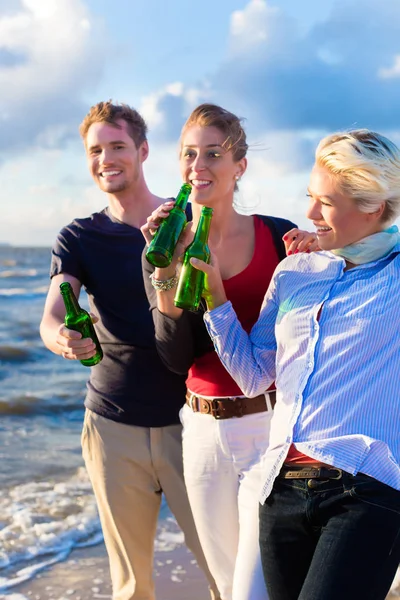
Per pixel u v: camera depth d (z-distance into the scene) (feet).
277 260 8.98
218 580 9.03
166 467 10.12
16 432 24.22
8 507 16.22
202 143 8.68
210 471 8.77
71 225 10.64
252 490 8.43
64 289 9.19
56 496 17.04
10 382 34.04
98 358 9.37
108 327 10.24
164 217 8.35
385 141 6.89
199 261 7.95
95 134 10.42
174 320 8.54
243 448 8.60
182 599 12.37
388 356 6.74
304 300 7.20
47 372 36.68
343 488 6.54
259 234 9.01
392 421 6.67
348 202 6.96
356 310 6.89
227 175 8.79
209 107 8.87
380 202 6.93
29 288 83.82
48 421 26.27
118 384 10.14
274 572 7.04
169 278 8.40
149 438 10.09
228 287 8.87
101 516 10.51
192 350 8.77
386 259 7.13
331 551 6.42
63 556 14.02
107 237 10.39
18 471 19.10
